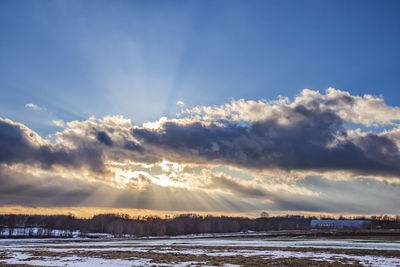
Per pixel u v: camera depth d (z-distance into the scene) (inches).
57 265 1551.4
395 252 1964.8
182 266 1483.8
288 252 2121.1
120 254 2098.9
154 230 7770.7
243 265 1505.9
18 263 1652.3
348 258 1720.0
